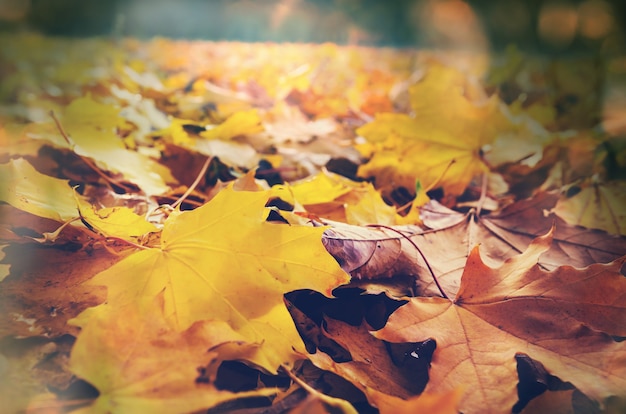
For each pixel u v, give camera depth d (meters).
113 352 0.26
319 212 0.43
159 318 0.28
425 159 0.54
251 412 0.27
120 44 1.58
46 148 0.53
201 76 1.05
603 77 1.02
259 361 0.28
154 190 0.46
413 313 0.31
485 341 0.30
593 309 0.31
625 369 0.28
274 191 0.42
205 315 0.30
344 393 0.29
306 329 0.33
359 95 0.91
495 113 0.56
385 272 0.35
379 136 0.56
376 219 0.41
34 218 0.38
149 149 0.55
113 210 0.35
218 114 0.75
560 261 0.39
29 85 0.90
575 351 0.29
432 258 0.37
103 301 0.32
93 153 0.49
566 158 0.58
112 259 0.35
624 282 0.32
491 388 0.27
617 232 0.43
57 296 0.32
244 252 0.32
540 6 2.06
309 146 0.61
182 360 0.26
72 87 0.87
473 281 0.33
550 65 1.10
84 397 0.26
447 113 0.54
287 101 0.86
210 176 0.51
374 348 0.32
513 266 0.33
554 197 0.44
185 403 0.25
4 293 0.31
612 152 0.59
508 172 0.56
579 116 0.79
